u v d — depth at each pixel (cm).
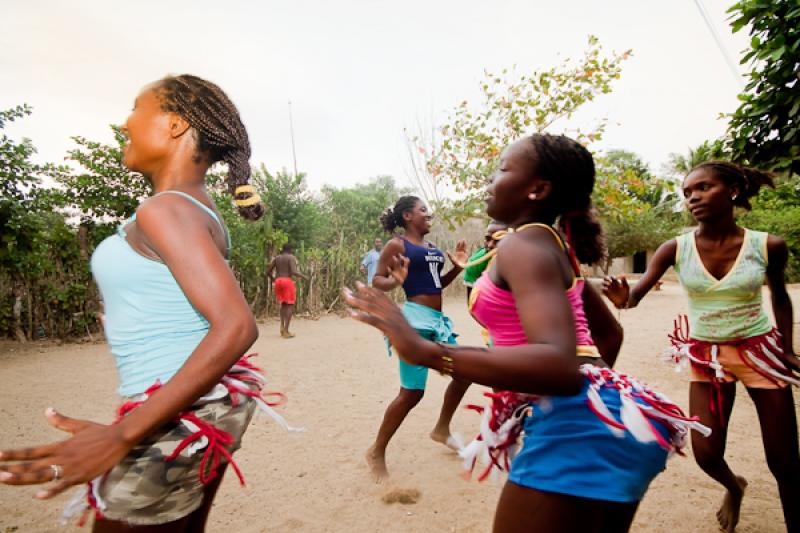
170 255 130
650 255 2833
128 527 132
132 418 116
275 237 1225
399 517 283
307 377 617
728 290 257
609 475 136
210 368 121
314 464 356
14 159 756
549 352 120
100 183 918
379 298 125
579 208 162
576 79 820
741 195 262
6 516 290
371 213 2855
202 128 156
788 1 459
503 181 154
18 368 675
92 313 907
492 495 308
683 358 279
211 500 162
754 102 509
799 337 741
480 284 158
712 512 285
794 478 242
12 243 767
